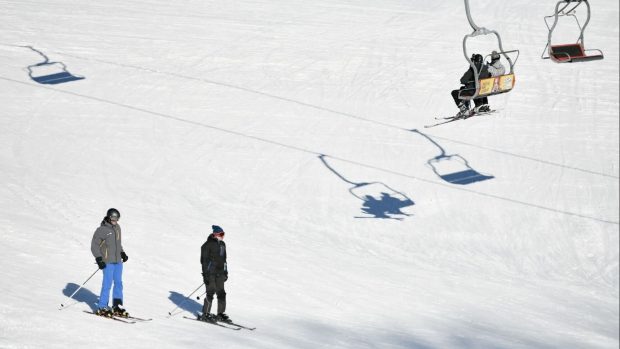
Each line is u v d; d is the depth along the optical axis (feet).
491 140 279.49
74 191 204.33
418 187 239.91
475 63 171.01
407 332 130.52
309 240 197.47
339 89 317.42
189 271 153.58
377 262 186.80
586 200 241.14
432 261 194.90
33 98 280.51
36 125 257.55
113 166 232.32
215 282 119.03
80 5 391.65
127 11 390.21
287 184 234.99
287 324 124.98
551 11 428.56
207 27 376.27
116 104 284.61
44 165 224.53
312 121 285.02
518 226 222.07
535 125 295.28
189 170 237.04
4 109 267.80
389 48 364.58
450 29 394.93
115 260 112.06
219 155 250.78
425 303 155.22
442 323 141.38
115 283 112.78
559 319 158.40
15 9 373.81
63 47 334.03
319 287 155.02
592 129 295.28
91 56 327.88
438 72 339.57
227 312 127.65
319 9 416.05
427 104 307.99
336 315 136.15
